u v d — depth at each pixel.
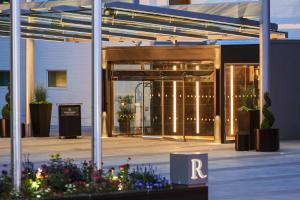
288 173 18.62
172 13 22.33
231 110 27.86
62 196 10.71
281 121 29.27
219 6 25.38
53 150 24.89
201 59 28.19
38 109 30.88
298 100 29.53
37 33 27.23
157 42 34.03
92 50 12.23
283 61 29.27
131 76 30.09
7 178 11.16
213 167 19.83
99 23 12.23
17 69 11.12
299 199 14.42
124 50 29.94
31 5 21.64
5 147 25.95
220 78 27.75
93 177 11.32
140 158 22.22
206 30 26.23
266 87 24.69
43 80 39.38
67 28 25.78
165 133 29.41
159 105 29.48
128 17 22.56
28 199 10.56
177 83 28.97
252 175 18.17
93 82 12.17
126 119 30.47
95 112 12.14
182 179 11.62
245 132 25.22
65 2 21.06
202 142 28.11
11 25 11.14
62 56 38.84
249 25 25.53
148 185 11.34
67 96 38.78
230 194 15.00
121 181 11.48
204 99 28.39
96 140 12.12
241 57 27.55
